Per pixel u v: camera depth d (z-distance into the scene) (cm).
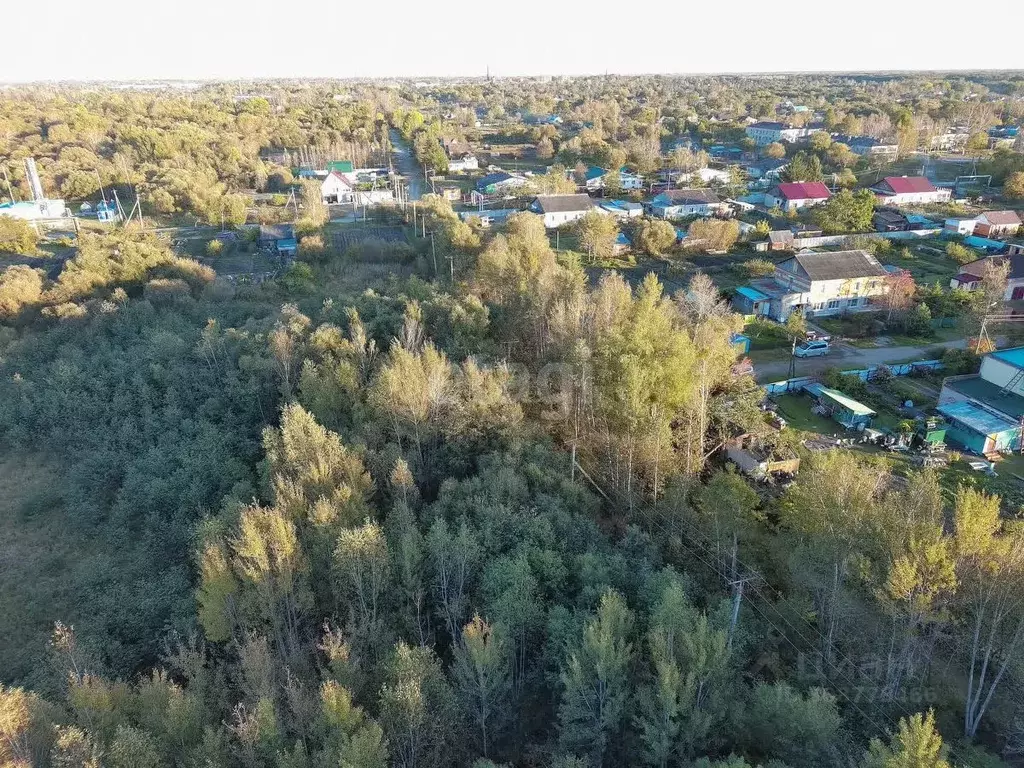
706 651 2319
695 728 2242
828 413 5219
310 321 5775
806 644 2772
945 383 5197
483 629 2548
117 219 10756
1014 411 4719
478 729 2595
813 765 2130
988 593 2430
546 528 3162
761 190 13438
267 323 6109
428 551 3112
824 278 7188
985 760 2291
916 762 1838
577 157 15900
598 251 9425
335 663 2514
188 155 13738
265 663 2581
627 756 2397
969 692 2417
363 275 8212
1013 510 3978
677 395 4212
